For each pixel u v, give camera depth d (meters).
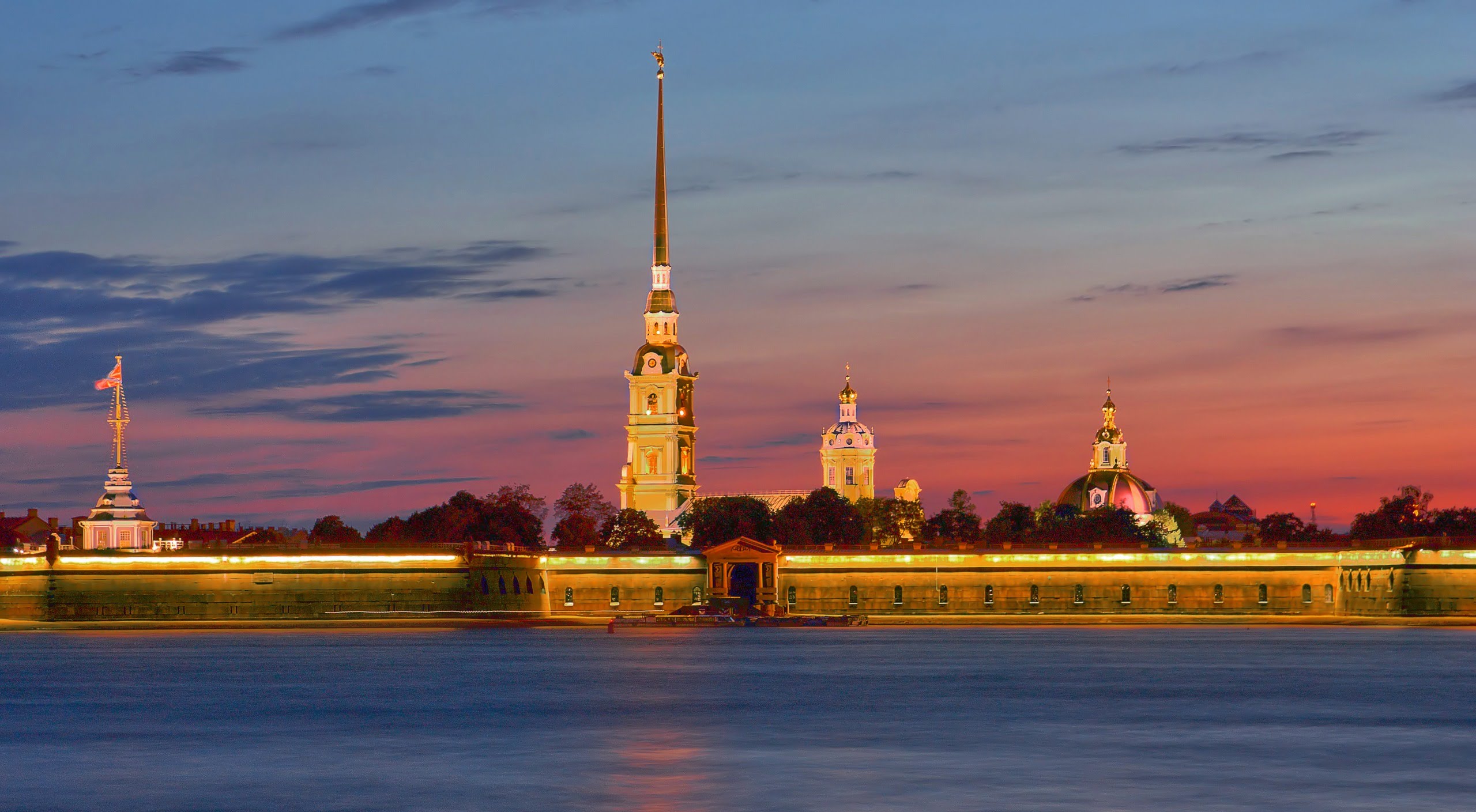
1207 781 112.19
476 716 154.88
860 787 109.88
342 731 143.00
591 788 109.38
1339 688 181.75
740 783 111.50
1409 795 106.62
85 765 122.44
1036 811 101.06
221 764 122.38
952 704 165.00
